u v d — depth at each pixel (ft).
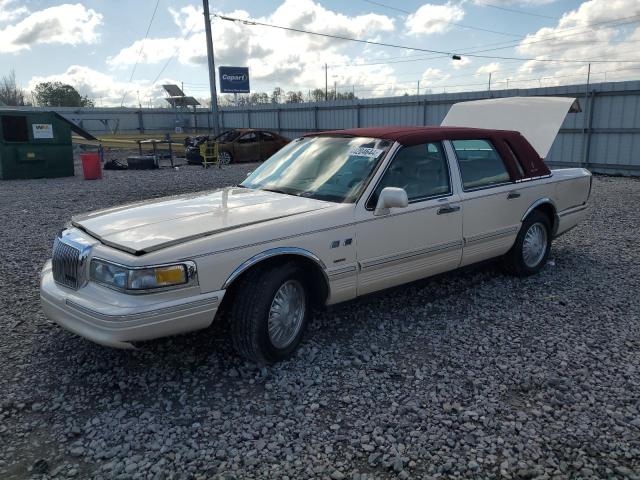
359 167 14.34
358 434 9.84
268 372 12.11
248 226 11.82
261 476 8.71
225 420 10.30
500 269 19.26
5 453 9.37
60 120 56.03
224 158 72.28
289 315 12.59
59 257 12.00
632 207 34.09
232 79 142.51
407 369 12.30
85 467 9.01
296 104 98.43
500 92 63.16
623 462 9.04
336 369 12.30
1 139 52.80
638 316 15.39
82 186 48.42
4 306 16.20
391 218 13.93
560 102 23.54
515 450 9.34
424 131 15.74
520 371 12.15
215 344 13.51
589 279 18.81
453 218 15.56
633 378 11.82
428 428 9.98
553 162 60.59
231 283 11.62
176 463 9.05
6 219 31.37
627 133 53.67
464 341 13.76
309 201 13.69
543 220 18.98
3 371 12.21
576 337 13.96
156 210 13.15
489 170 17.21
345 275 13.19
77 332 10.98
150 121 142.20
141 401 11.03
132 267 10.34
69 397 11.16
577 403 10.82
